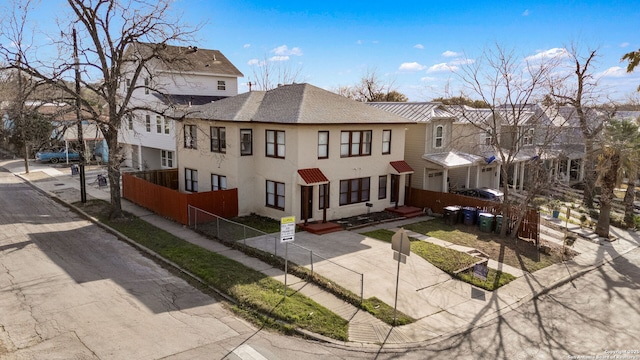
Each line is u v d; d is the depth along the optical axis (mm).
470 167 31094
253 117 22594
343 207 23016
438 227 22297
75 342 10195
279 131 21688
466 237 20625
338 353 10375
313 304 12625
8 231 19516
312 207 21891
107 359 9547
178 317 11695
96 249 17312
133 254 16844
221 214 22188
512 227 21219
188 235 19375
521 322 12617
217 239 18719
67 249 17203
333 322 11711
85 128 35594
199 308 12312
